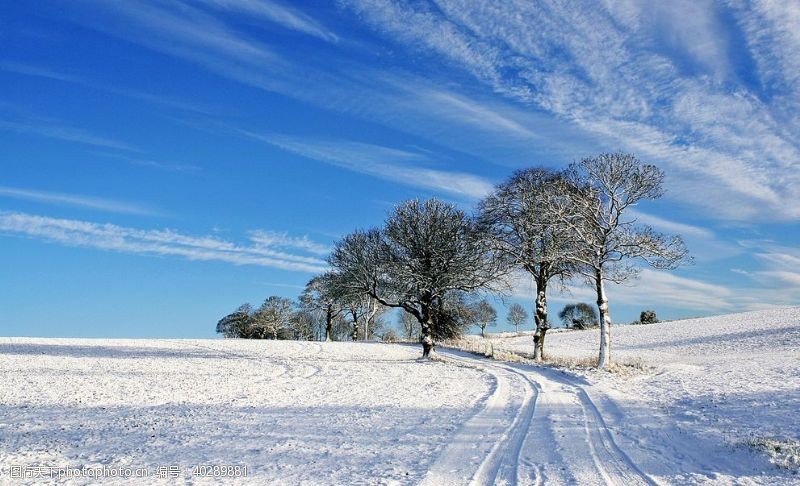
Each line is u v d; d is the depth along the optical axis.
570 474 10.30
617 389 22.50
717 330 59.62
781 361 29.58
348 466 11.18
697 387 21.28
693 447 12.52
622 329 76.31
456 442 13.25
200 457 12.09
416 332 89.81
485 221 41.16
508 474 10.36
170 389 24.19
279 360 40.53
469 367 35.03
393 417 17.11
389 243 42.97
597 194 31.98
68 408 19.17
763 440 11.93
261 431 15.06
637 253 31.08
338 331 98.25
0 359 36.81
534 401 19.81
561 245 36.53
